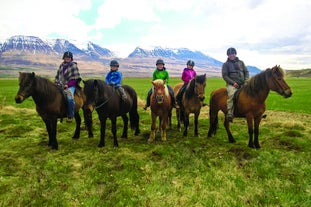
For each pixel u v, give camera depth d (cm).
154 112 1014
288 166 735
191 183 653
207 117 1557
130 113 1130
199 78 1002
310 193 588
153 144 985
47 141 1027
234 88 924
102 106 908
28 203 566
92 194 602
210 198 578
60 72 980
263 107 880
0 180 664
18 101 813
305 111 1895
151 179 675
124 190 607
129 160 795
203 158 815
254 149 877
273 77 816
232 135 1100
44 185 644
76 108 1012
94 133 1174
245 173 709
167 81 1153
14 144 987
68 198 584
